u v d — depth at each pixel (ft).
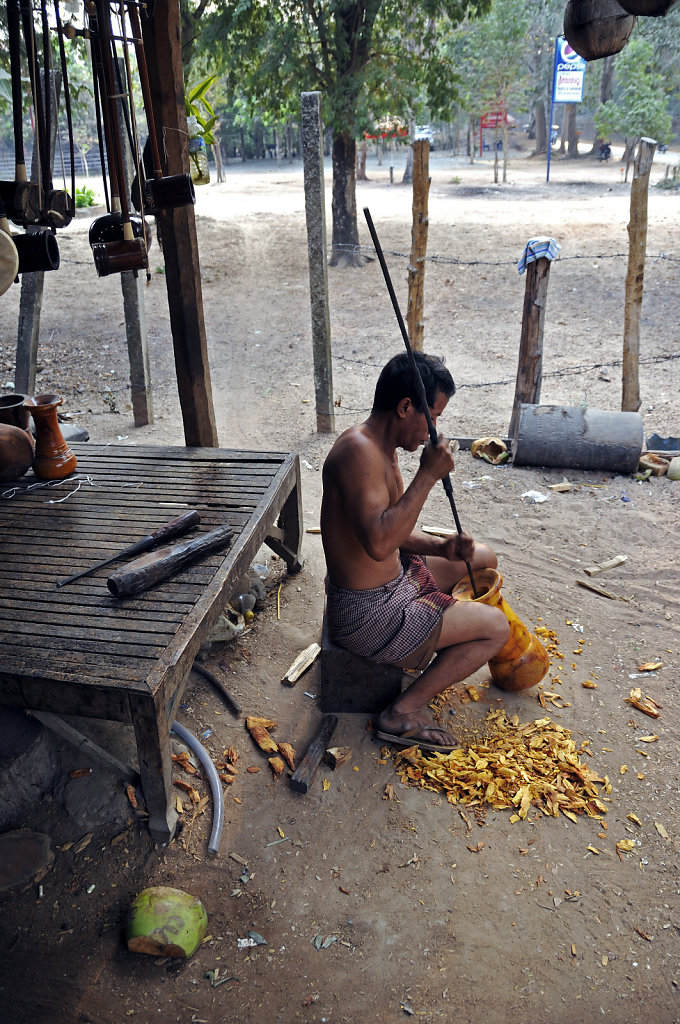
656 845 8.14
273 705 10.18
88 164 92.94
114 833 8.09
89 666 7.09
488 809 8.55
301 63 38.06
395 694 9.75
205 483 11.43
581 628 11.90
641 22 79.15
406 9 37.60
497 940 7.12
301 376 25.52
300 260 44.45
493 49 78.38
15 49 8.61
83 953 6.94
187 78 31.07
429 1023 6.43
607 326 30.27
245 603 12.00
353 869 7.82
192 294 11.76
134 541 9.55
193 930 6.95
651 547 14.19
